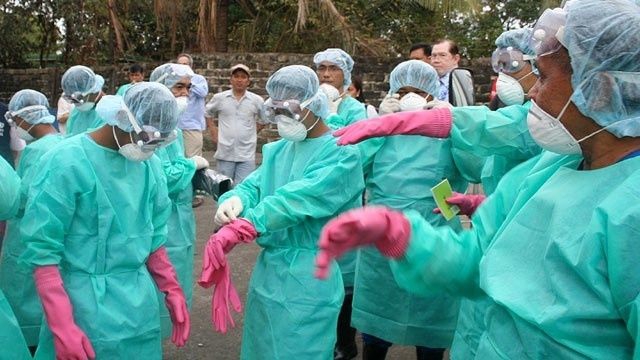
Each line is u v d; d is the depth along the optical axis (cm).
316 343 296
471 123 282
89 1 1716
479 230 186
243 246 642
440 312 358
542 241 153
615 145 148
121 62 1644
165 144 261
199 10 1504
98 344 251
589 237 138
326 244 150
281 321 296
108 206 252
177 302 284
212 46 1482
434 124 275
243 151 752
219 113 751
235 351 424
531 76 303
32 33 1853
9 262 360
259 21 1543
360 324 377
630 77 141
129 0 1658
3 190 234
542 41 155
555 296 145
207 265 271
